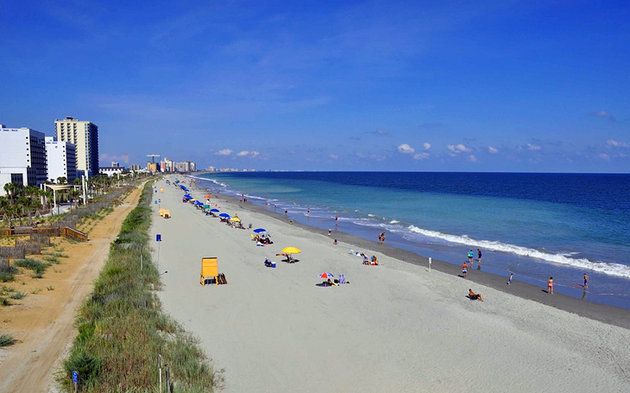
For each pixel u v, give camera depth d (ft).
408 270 124.57
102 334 66.95
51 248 137.28
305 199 390.42
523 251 152.76
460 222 227.20
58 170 527.81
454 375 61.87
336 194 453.17
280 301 93.97
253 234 181.37
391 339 74.23
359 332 77.10
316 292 101.19
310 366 63.77
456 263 137.39
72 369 53.88
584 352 70.33
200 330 76.33
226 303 91.76
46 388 52.70
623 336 77.10
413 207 306.96
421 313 87.66
